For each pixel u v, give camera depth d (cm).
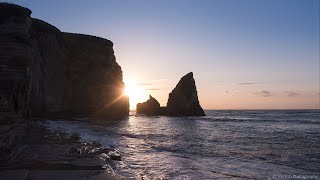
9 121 1995
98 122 5244
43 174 749
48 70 6278
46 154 1064
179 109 10962
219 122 6688
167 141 2330
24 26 4284
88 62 7600
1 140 1141
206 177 977
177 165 1179
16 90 2894
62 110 6619
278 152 1766
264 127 4903
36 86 5331
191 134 3169
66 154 1068
